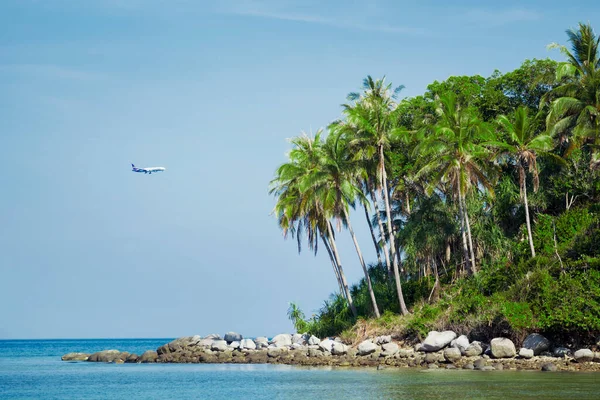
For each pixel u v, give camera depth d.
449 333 71.31
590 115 80.31
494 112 94.44
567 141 87.06
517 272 74.25
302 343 93.44
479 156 77.88
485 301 71.44
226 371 78.69
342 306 93.38
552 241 77.81
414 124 90.69
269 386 59.56
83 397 58.84
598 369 57.31
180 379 71.81
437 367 65.88
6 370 94.75
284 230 94.31
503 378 54.38
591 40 81.31
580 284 65.44
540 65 92.75
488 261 82.44
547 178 85.00
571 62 82.81
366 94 87.25
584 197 83.00
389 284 91.00
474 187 83.56
